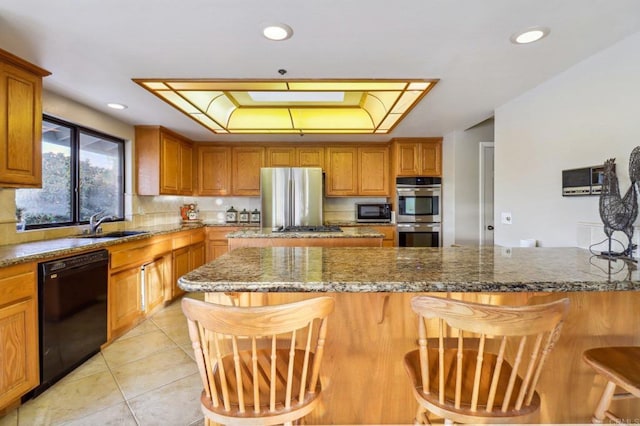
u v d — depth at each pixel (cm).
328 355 142
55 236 272
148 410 179
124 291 276
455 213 418
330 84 246
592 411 144
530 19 162
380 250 195
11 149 200
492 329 93
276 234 319
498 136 300
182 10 153
